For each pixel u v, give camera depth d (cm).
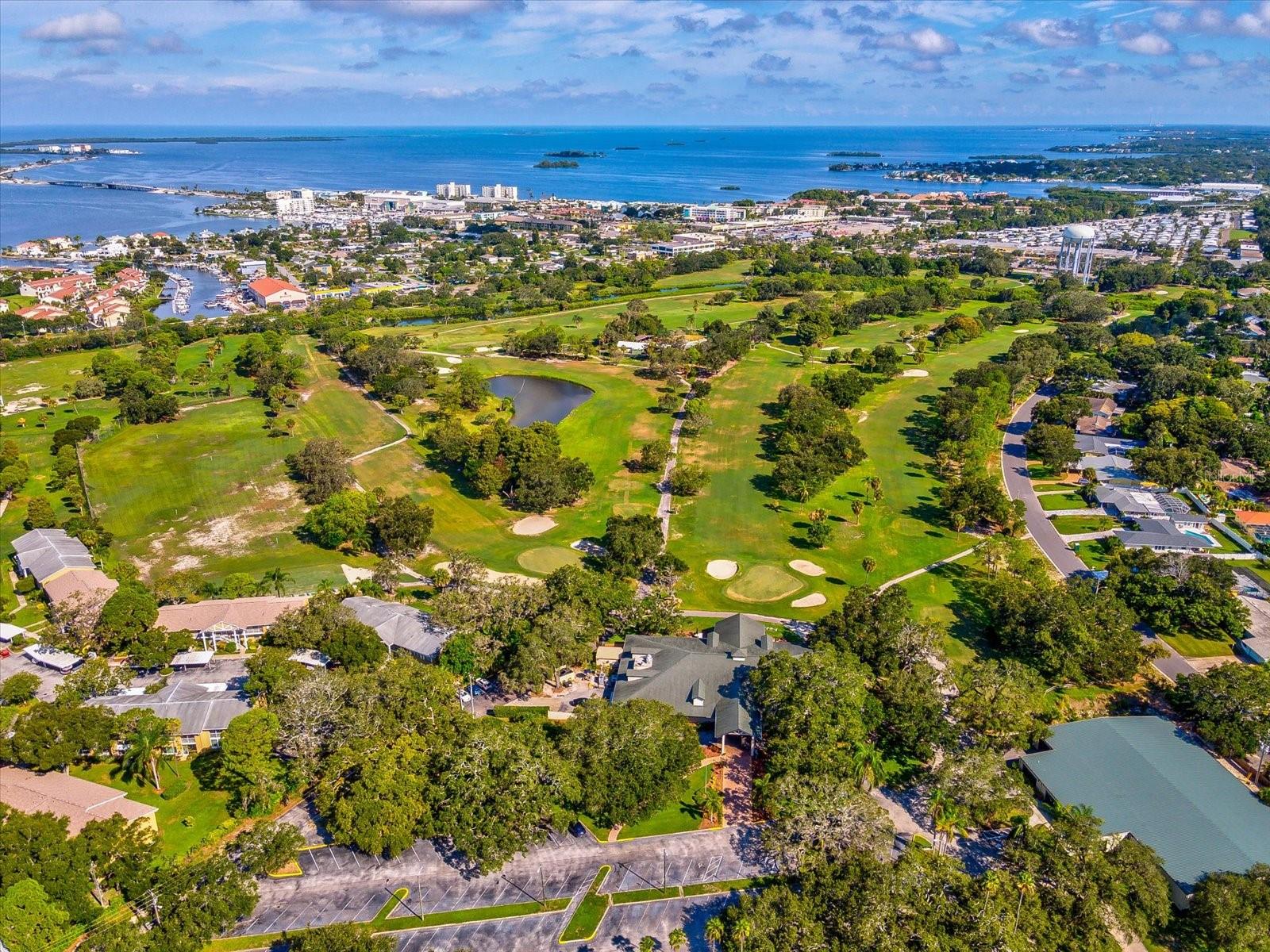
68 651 12700
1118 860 8631
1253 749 10462
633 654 12262
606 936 8381
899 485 19438
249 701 11106
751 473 19912
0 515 17475
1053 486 19325
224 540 16738
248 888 8550
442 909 8694
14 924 7800
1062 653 12081
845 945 7712
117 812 9362
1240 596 14488
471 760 9494
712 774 10625
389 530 15650
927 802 9806
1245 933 7881
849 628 12538
